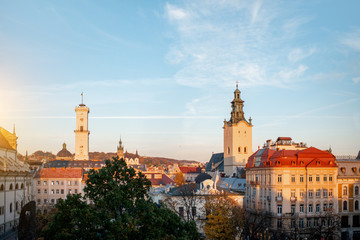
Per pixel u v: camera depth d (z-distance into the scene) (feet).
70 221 174.50
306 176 341.00
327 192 344.49
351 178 351.87
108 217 176.04
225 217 281.95
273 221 328.90
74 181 532.32
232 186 466.29
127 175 206.28
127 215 170.81
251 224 321.11
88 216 169.99
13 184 358.84
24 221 159.84
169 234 184.44
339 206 346.54
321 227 309.22
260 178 359.87
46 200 524.11
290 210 333.42
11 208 351.46
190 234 187.52
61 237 166.71
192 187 358.23
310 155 346.54
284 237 299.58
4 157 384.47
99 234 180.86
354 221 349.20
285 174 335.67
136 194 200.54
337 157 398.42
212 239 278.67
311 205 339.36
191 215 336.29
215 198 324.39
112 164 208.95
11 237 310.65
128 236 167.53
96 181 197.47
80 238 174.50
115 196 180.75
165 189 408.05
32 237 160.86
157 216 178.81
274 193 333.01
